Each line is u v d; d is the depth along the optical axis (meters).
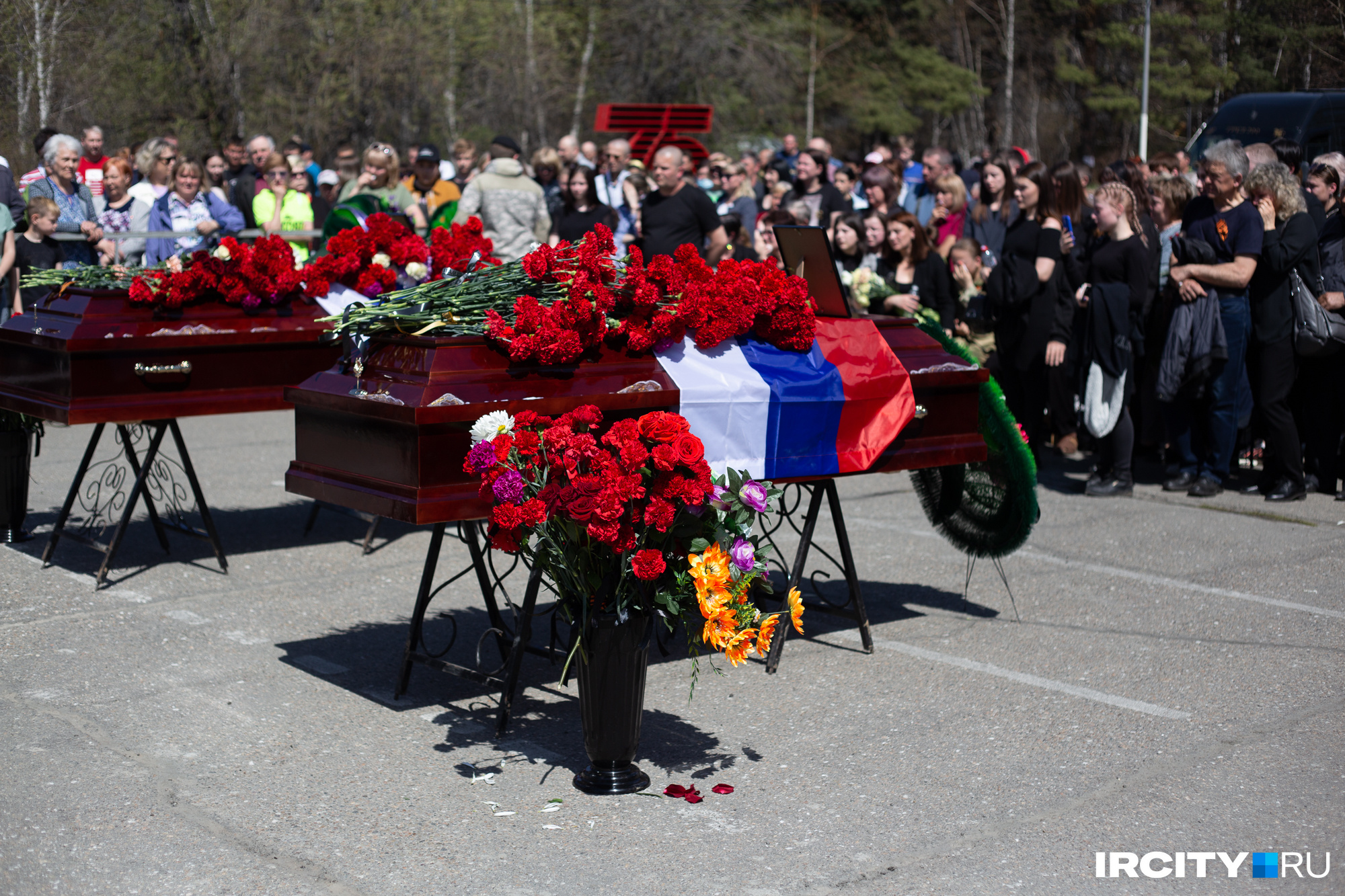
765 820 3.85
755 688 5.00
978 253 8.88
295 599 6.12
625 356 4.70
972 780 4.14
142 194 10.64
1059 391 9.08
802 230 5.38
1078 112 39.19
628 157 13.77
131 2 18.55
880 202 9.25
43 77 14.94
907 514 7.90
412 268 6.97
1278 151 9.66
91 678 5.01
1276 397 7.88
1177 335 7.84
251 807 3.91
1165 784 4.09
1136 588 6.31
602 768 4.04
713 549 3.74
